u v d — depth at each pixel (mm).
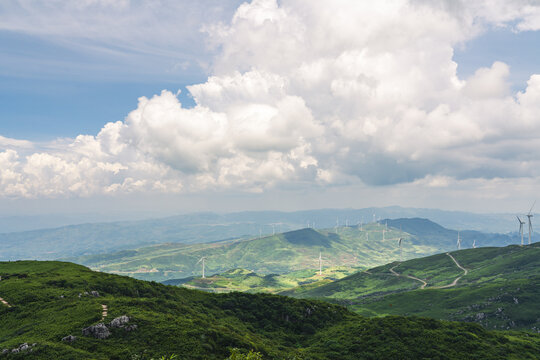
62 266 192125
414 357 134875
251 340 129125
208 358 97188
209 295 198625
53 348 89438
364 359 135875
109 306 122500
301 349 145125
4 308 122438
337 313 199750
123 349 94688
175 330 108125
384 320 168000
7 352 88562
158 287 181375
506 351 148375
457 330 162250
